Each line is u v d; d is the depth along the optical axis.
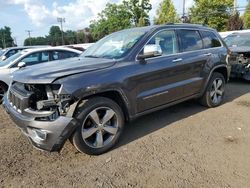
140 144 4.32
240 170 3.49
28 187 3.29
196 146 4.19
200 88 5.57
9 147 4.33
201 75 5.52
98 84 3.80
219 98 6.13
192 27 5.55
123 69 4.17
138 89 4.36
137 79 4.31
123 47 4.59
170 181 3.30
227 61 6.12
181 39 5.21
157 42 4.75
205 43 5.73
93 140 3.97
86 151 3.86
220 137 4.49
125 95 4.16
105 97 3.98
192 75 5.32
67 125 3.53
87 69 3.89
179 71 5.00
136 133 4.76
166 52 4.90
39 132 3.55
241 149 4.05
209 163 3.68
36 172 3.60
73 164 3.77
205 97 5.83
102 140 3.99
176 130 4.84
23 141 4.55
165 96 4.80
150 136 4.61
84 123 3.76
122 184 3.29
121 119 4.15
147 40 4.60
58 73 3.69
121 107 4.29
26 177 3.49
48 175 3.53
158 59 4.68
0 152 4.16
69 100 3.55
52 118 3.51
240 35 9.74
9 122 5.55
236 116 5.46
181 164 3.68
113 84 3.97
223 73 6.28
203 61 5.48
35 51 7.93
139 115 4.48
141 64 4.41
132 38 4.71
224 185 3.19
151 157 3.89
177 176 3.40
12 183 3.38
